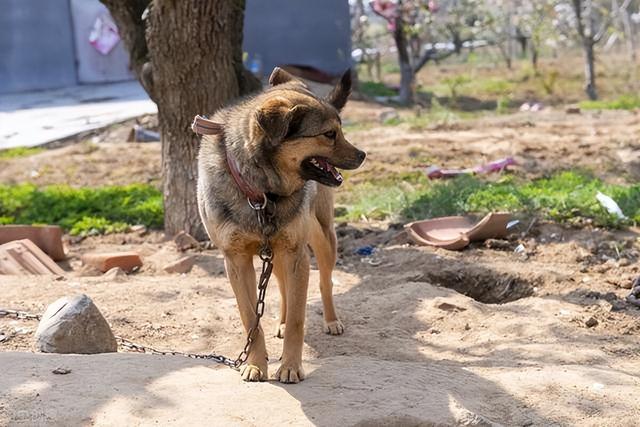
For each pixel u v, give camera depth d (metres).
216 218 5.00
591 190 9.55
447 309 6.54
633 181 10.72
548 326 6.17
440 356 5.70
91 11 28.94
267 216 4.88
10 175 13.88
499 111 20.23
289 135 4.70
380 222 9.64
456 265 7.69
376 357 5.73
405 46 22.83
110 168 14.09
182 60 8.66
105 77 29.19
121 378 4.66
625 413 4.52
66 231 10.19
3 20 27.77
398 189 10.62
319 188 5.87
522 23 26.73
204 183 5.09
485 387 4.82
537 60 31.75
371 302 6.79
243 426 4.18
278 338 6.13
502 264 7.65
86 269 8.38
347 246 8.67
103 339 5.60
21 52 28.05
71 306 5.55
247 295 5.12
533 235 8.45
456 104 21.94
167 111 8.98
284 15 25.39
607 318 6.37
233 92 8.91
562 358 5.51
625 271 7.45
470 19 25.16
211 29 8.57
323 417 4.30
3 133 18.70
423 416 4.30
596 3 28.56
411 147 13.89
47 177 13.57
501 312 6.52
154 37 8.66
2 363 4.86
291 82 5.41
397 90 25.84
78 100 24.64
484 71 30.25
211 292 7.31
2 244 8.81
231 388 4.65
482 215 9.10
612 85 25.44
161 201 10.90
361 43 28.42
